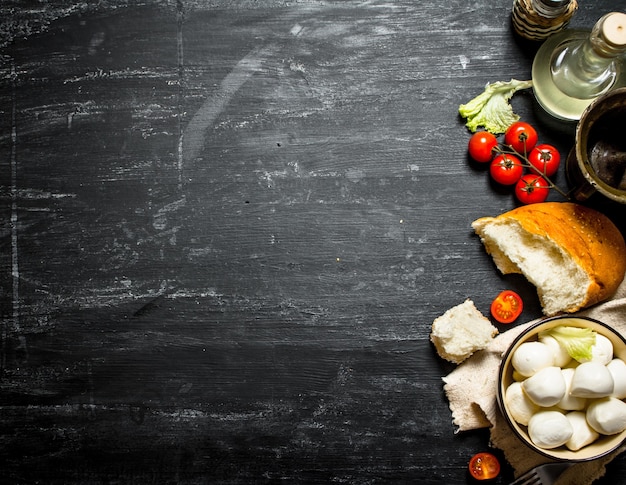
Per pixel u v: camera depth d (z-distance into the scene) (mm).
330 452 1571
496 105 1562
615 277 1472
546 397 1354
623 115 1453
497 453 1538
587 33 1513
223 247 1610
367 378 1572
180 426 1594
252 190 1612
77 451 1604
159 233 1620
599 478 1515
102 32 1645
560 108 1524
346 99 1608
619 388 1382
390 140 1598
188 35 1633
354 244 1590
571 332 1381
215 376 1597
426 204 1585
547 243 1484
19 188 1642
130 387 1606
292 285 1595
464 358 1521
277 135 1614
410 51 1606
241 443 1585
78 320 1620
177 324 1607
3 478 1609
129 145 1630
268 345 1592
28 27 1657
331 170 1603
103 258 1623
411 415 1560
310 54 1618
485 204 1576
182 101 1626
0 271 1630
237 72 1625
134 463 1597
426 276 1576
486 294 1564
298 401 1580
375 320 1578
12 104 1648
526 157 1534
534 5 1472
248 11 1625
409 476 1556
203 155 1621
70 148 1644
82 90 1645
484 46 1598
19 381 1620
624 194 1409
